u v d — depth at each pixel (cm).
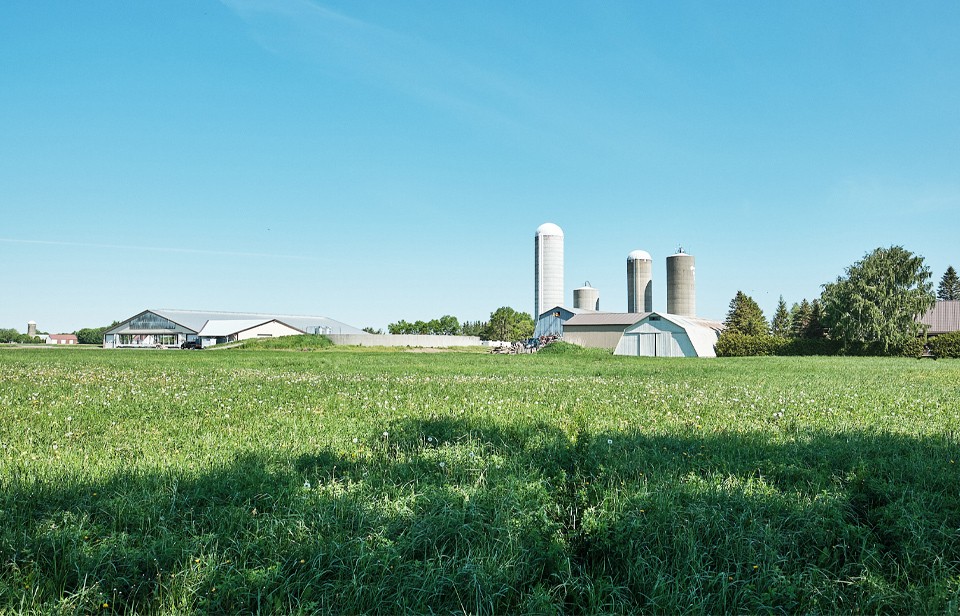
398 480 714
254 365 3186
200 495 654
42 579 485
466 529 575
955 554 563
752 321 9938
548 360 4188
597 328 7056
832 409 1358
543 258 8638
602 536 589
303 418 1159
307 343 8450
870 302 5616
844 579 539
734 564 550
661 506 618
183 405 1321
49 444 904
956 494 686
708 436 975
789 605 504
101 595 471
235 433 996
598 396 1577
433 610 483
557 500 693
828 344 5900
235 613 465
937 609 486
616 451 841
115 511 599
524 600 499
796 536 593
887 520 617
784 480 750
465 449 848
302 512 598
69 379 2016
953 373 2711
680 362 3950
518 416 1161
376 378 2205
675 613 490
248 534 562
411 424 1060
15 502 614
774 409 1348
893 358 5047
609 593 517
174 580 489
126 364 3188
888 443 920
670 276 8362
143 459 789
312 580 497
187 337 10412
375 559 523
